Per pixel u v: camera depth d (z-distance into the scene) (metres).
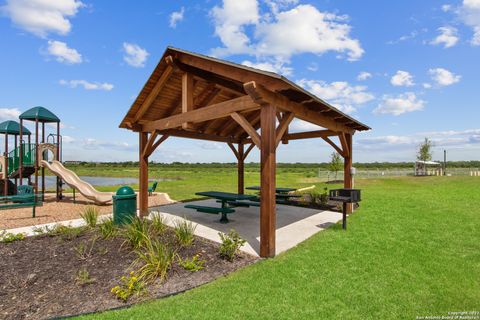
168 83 6.55
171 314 2.61
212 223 6.60
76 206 9.74
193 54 5.20
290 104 4.80
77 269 3.66
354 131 8.42
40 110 11.51
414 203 9.36
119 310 2.69
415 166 31.75
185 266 3.69
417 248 4.55
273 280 3.36
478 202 9.50
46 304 2.83
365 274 3.54
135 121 7.43
